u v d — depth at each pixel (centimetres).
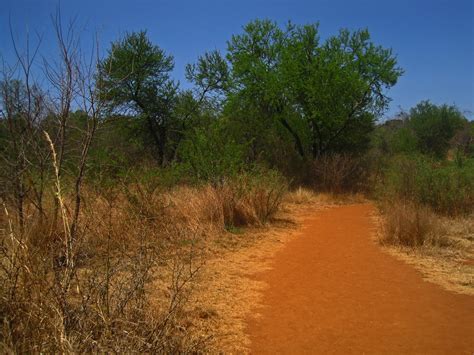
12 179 497
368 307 527
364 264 707
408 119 3653
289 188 1605
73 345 311
